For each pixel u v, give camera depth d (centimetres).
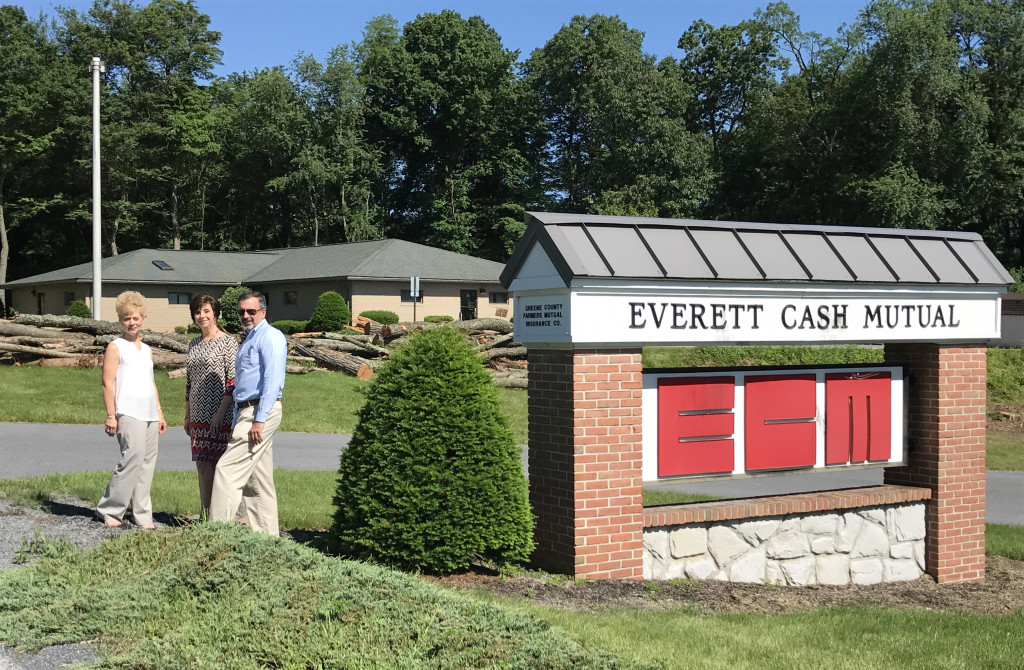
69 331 2177
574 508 725
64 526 720
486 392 714
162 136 6094
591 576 731
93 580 562
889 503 888
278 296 4159
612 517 739
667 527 775
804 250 816
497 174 6888
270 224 6819
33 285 4441
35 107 5419
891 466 904
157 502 895
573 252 706
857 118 5234
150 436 736
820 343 827
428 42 6938
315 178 6169
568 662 426
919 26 4762
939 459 901
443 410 696
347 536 702
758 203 6334
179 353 2106
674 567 780
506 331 2498
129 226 5997
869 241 860
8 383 1812
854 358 2644
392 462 693
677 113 6475
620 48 6175
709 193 6031
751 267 775
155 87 6338
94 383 1866
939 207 4653
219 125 6353
